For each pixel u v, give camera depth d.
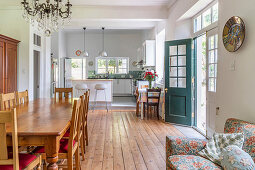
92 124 5.27
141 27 8.18
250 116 2.40
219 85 3.24
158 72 7.84
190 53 4.94
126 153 3.34
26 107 3.12
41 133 1.75
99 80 7.92
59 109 2.93
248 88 2.45
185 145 2.11
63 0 5.52
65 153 2.23
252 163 1.58
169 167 1.98
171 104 5.34
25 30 5.96
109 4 5.93
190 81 4.97
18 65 5.95
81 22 7.53
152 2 5.77
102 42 11.77
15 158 1.64
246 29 2.47
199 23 4.73
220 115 3.20
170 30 5.97
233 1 2.79
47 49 7.36
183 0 4.84
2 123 1.61
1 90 5.09
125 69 11.96
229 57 2.91
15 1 5.45
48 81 7.48
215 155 1.93
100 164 2.93
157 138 4.12
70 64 11.26
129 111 7.08
